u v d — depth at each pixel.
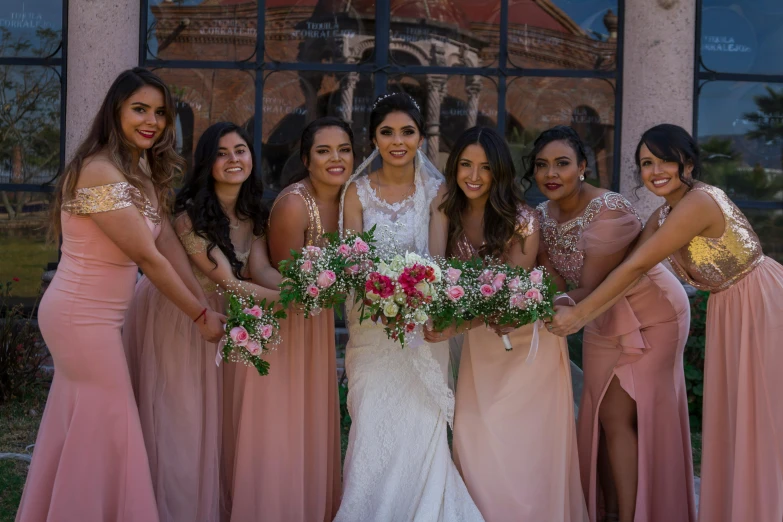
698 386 5.78
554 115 7.16
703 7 7.22
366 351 3.77
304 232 3.82
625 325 3.78
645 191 6.58
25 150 7.19
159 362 3.67
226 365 3.92
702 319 5.91
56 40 7.15
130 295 3.43
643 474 3.74
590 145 7.15
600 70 7.13
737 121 7.26
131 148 3.38
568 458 3.71
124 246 3.24
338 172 3.72
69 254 3.30
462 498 3.62
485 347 3.82
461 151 3.65
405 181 3.80
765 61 7.24
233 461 3.91
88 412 3.27
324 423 3.81
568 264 3.90
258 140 7.11
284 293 3.43
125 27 6.54
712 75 7.20
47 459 3.29
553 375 3.74
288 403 3.72
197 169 3.74
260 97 7.09
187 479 3.60
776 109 7.24
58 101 7.16
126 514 3.26
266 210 3.93
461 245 3.82
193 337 3.69
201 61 7.09
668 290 3.88
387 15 7.10
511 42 7.17
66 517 3.21
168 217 3.66
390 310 3.32
